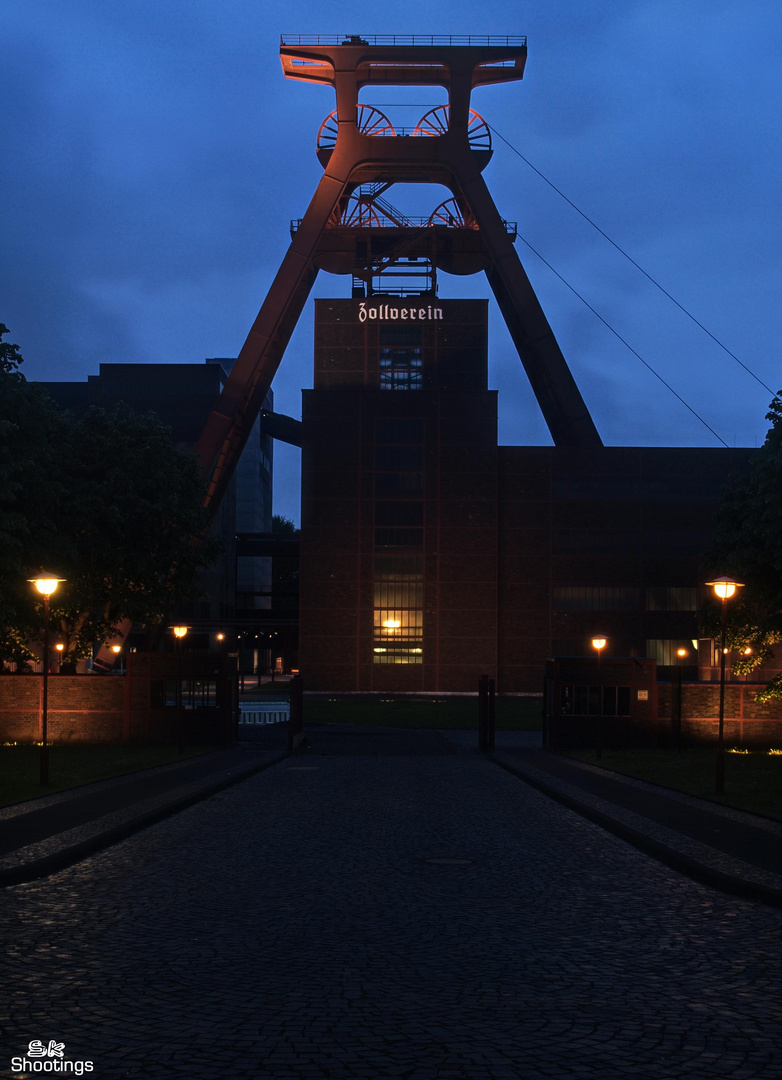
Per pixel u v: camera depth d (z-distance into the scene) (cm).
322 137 9819
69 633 4612
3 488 2955
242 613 12700
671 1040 652
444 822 1739
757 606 3653
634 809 1850
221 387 11762
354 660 8919
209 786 2208
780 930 967
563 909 1052
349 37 9325
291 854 1387
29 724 3853
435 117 9675
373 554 8994
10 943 895
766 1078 591
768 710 3734
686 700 3731
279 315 9131
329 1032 660
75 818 1664
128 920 987
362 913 1021
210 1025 673
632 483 9131
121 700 3812
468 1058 616
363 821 1741
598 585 9069
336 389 9250
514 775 2734
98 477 4503
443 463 9050
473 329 10044
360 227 9919
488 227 9394
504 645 9031
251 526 13962
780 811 1822
